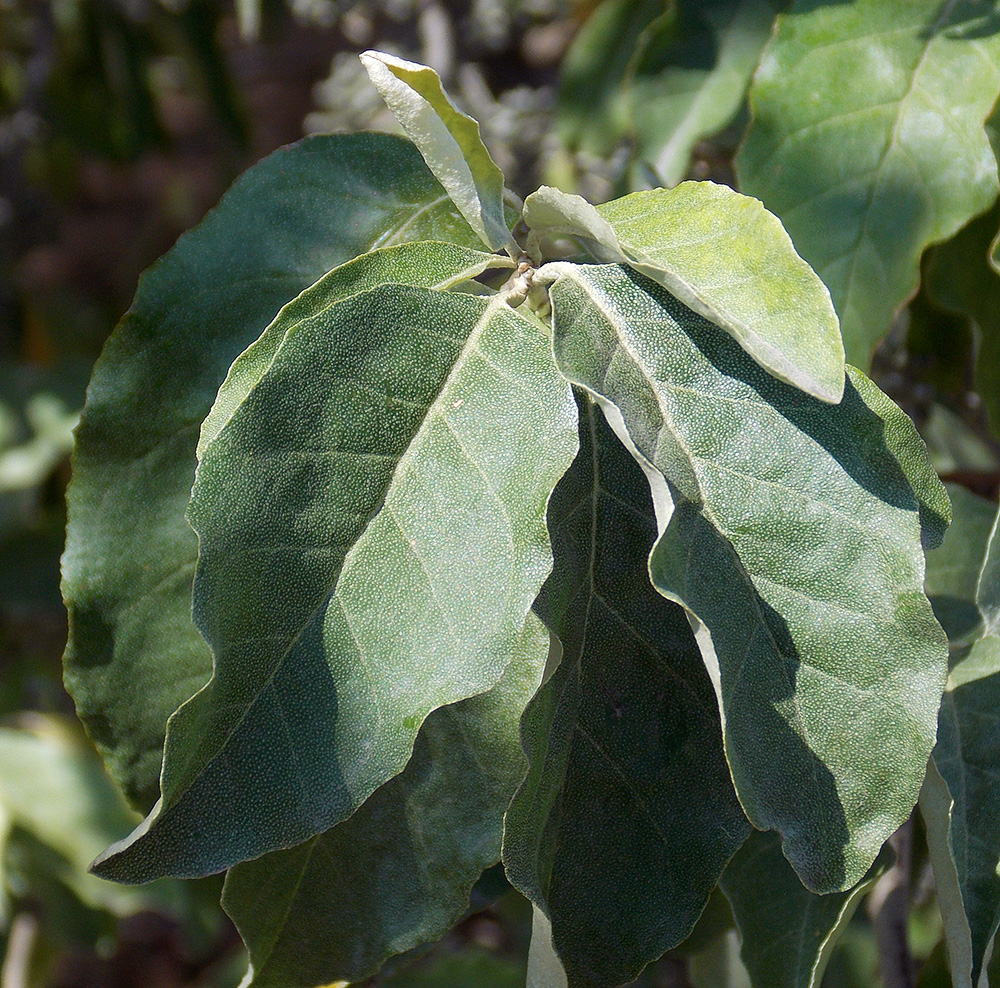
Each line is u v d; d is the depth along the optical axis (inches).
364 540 16.0
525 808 16.2
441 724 17.1
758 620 16.2
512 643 15.7
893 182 18.8
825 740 16.2
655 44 21.8
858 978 23.8
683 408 16.2
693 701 16.8
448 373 16.1
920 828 20.1
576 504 16.5
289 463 15.9
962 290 20.3
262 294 17.8
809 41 19.0
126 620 17.6
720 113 21.6
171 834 15.8
